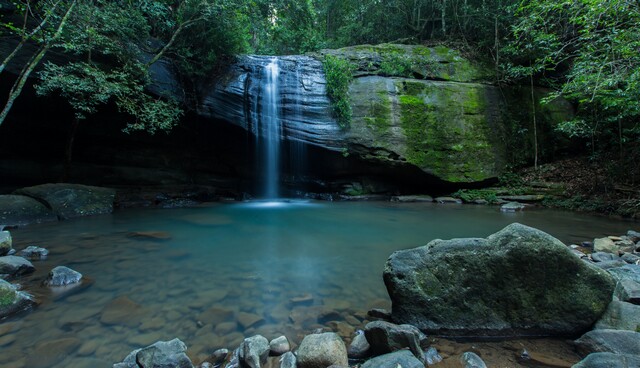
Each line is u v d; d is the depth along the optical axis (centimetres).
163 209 1047
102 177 1177
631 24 673
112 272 446
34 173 1098
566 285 271
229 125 1233
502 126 1342
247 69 1257
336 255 550
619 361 195
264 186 1412
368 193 1358
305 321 311
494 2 1388
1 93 974
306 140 1231
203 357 252
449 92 1320
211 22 1155
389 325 252
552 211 1030
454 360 241
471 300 278
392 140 1248
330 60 1280
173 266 479
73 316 314
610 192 1030
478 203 1196
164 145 1310
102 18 880
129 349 261
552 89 1414
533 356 245
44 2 753
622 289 305
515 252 274
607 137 1216
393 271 300
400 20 1750
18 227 733
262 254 552
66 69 845
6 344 263
